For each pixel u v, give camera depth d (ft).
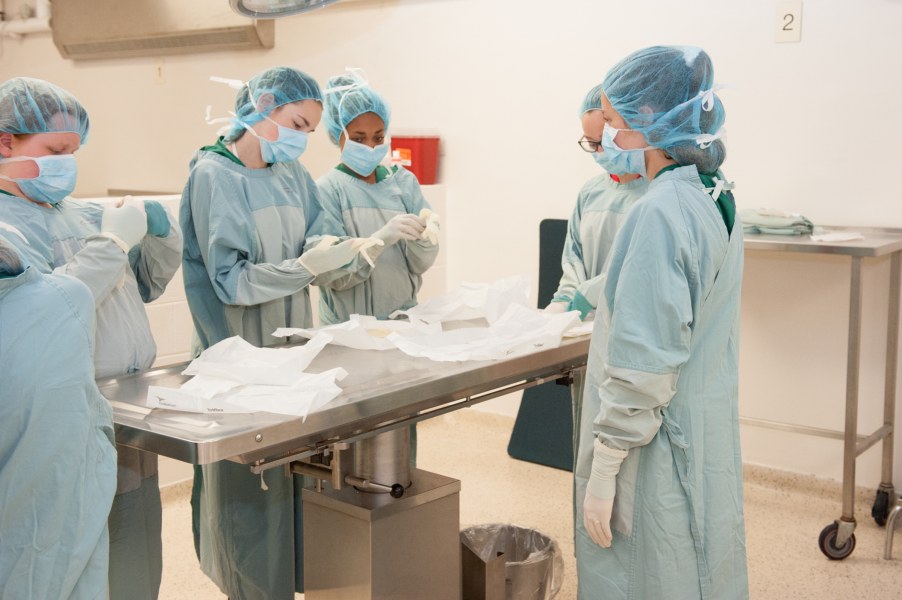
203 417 4.86
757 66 10.66
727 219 5.43
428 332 6.81
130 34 16.26
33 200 5.76
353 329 6.37
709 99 5.10
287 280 6.95
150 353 6.23
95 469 4.40
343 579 6.15
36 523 4.17
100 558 4.52
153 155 17.08
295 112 7.05
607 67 11.79
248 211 7.14
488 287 7.71
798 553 9.42
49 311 4.17
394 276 8.57
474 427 13.51
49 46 18.28
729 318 5.45
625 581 5.36
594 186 8.54
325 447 5.43
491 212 13.21
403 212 8.76
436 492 6.33
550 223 12.19
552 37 12.19
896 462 10.44
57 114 5.63
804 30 10.28
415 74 13.61
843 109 10.20
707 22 10.91
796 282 10.73
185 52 15.99
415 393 5.43
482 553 8.03
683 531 5.23
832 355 10.64
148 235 6.24
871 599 8.48
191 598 8.75
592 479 5.31
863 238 9.49
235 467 7.20
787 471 11.11
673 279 4.93
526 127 12.65
